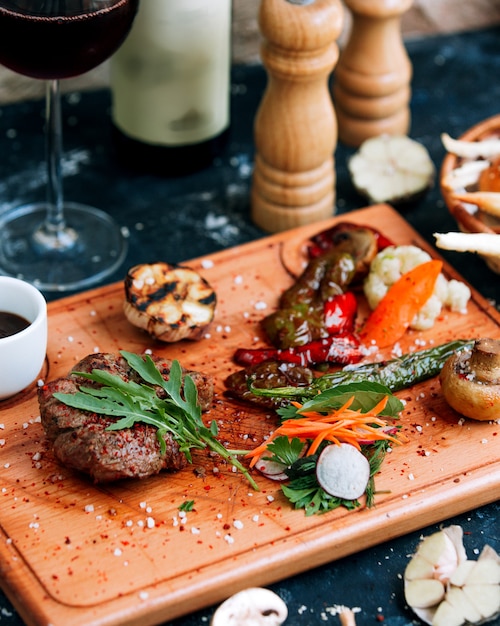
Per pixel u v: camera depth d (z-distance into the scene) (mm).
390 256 902
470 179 919
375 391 800
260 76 1128
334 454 784
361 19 1004
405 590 771
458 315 903
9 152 1035
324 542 775
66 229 970
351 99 1038
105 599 748
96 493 792
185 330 854
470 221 889
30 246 956
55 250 954
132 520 781
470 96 1119
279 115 926
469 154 933
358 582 785
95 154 1040
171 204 1001
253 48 1136
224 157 1045
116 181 1018
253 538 774
